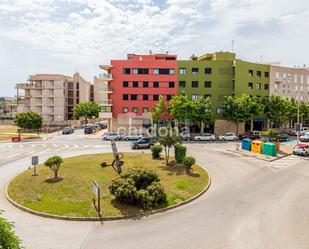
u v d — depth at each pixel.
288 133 57.28
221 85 55.59
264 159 28.17
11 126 80.31
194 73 55.59
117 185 15.80
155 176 16.91
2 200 17.09
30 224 13.48
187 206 15.73
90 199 16.25
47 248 11.07
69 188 18.12
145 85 55.59
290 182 20.39
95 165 24.33
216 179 21.27
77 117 88.12
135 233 12.42
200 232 12.41
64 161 26.38
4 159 30.17
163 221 13.70
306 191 18.25
